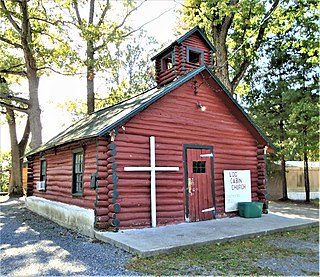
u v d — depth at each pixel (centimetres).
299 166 2034
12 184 1986
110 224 719
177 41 1003
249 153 1063
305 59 1666
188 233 689
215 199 936
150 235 664
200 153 920
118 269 470
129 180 758
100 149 750
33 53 1631
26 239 702
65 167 997
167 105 867
